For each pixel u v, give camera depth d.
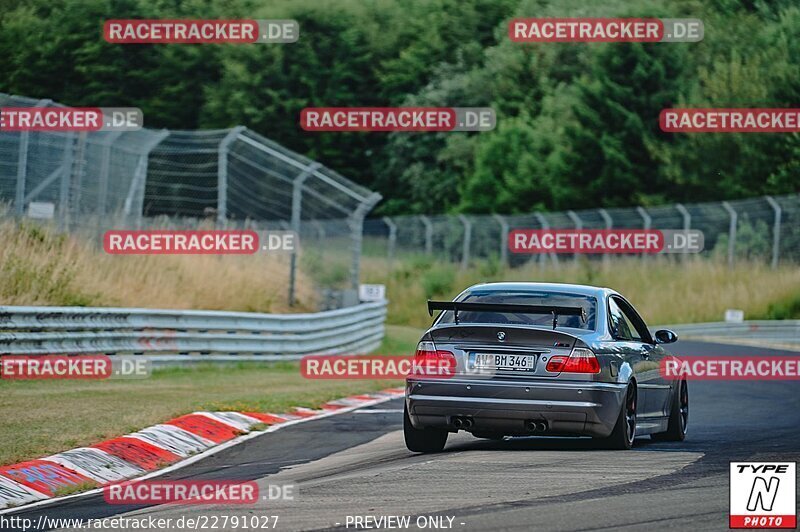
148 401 51.47
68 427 42.44
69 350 65.00
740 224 176.62
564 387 37.34
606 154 197.88
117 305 79.94
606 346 38.59
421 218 180.75
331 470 36.28
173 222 98.12
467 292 41.41
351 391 63.09
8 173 84.31
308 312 99.06
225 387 61.34
